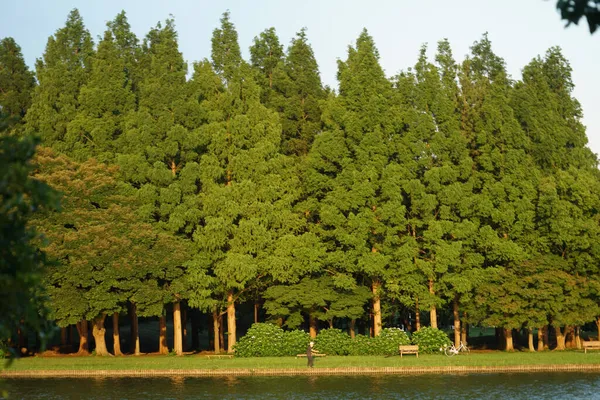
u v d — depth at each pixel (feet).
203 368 149.38
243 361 160.56
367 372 147.13
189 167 194.49
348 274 192.44
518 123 199.82
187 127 200.85
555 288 175.01
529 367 147.74
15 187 33.60
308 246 191.93
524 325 185.57
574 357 159.53
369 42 208.33
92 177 186.50
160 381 139.44
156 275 177.88
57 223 179.63
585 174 195.11
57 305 167.53
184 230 196.54
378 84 202.18
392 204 190.29
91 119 205.36
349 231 192.44
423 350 175.32
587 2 25.04
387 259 188.55
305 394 122.21
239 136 199.62
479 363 150.00
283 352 174.50
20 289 34.40
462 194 194.49
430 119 198.49
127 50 247.91
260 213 193.36
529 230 195.11
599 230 184.14
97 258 169.48
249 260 186.19
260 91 211.20
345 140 199.62
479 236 193.47
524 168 197.98
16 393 126.41
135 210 188.44
